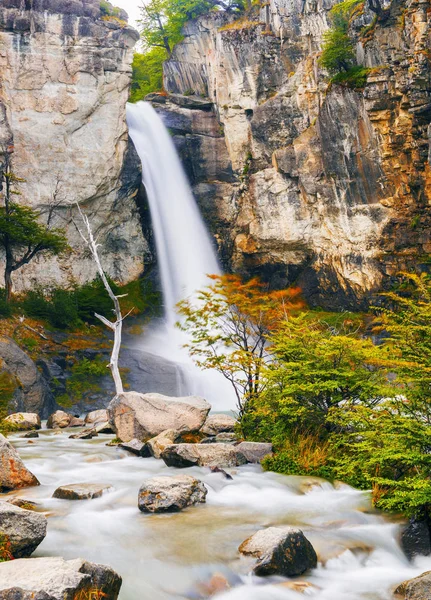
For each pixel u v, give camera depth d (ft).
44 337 131.54
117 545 31.22
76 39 155.43
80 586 22.70
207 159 181.27
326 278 158.40
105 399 124.57
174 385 132.36
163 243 171.73
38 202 151.02
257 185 168.76
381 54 144.56
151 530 33.32
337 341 49.73
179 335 160.56
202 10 200.03
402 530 34.32
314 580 29.73
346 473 43.73
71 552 30.01
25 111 150.51
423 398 37.19
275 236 165.58
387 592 28.78
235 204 177.68
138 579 28.14
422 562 32.27
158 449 52.85
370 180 148.25
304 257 163.73
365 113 146.00
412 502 33.35
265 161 169.27
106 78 158.51
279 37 171.53
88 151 156.35
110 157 158.61
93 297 153.38
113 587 25.25
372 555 32.30
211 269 176.76
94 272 162.50
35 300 144.15
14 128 149.38
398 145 142.92
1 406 90.74
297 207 162.50
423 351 38.01
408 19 136.15
